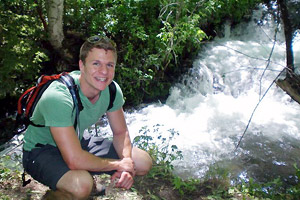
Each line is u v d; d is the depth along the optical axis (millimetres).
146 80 7367
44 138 2551
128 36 7617
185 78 7926
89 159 2385
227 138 6000
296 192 3756
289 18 3684
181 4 6828
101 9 7484
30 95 2445
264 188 4293
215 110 7066
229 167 5078
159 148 5109
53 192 2416
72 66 7238
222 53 8500
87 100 2424
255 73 7863
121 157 2723
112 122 2785
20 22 6590
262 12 9828
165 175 3410
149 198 2996
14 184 3047
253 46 8930
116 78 7262
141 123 6637
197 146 5703
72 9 7570
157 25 7594
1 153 4484
